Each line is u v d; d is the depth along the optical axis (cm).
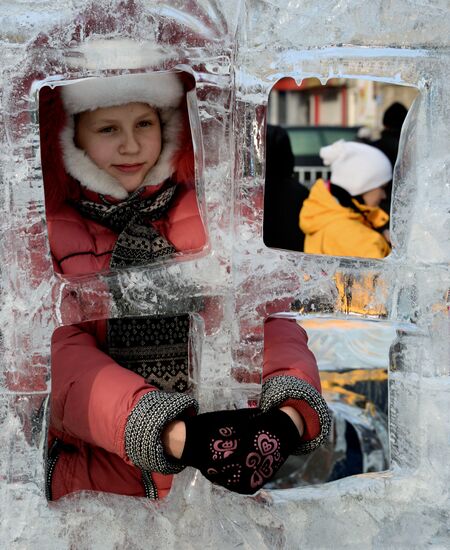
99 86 134
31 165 112
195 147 124
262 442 117
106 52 112
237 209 120
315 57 120
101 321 143
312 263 123
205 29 115
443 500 130
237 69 117
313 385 136
